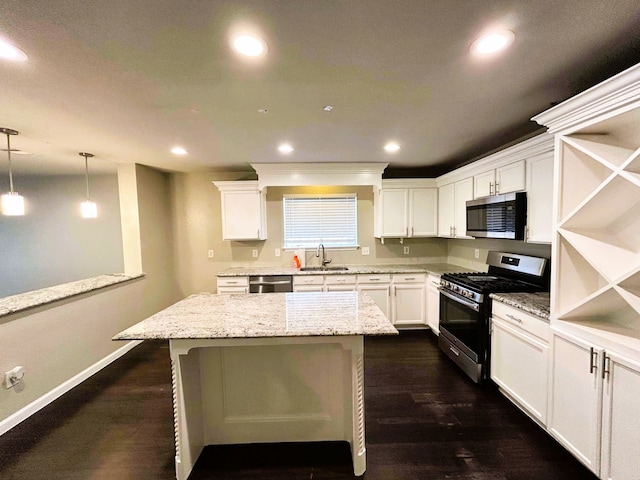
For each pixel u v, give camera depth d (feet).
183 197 14.90
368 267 14.30
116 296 11.09
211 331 5.42
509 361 7.59
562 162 5.79
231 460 6.15
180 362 5.58
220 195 14.93
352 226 15.05
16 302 7.84
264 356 6.51
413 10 3.76
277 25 4.00
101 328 10.30
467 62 5.03
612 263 5.28
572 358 5.61
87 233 15.19
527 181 8.02
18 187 15.05
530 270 8.89
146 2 3.52
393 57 4.84
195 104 6.48
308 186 14.67
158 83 5.54
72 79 5.34
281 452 6.35
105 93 5.90
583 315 5.89
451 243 14.85
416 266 14.38
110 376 9.72
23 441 6.72
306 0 3.55
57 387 8.52
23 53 4.51
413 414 7.47
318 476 5.72
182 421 5.63
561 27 4.15
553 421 6.11
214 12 3.73
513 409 7.64
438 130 8.61
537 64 5.13
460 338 9.62
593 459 5.19
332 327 5.53
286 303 7.34
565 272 5.93
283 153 11.10
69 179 15.14
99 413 7.72
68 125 7.68
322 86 5.78
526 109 7.09
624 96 4.47
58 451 6.40
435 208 13.87
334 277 13.10
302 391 6.60
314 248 14.99
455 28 4.14
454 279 10.02
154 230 13.65
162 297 14.19
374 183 13.51
